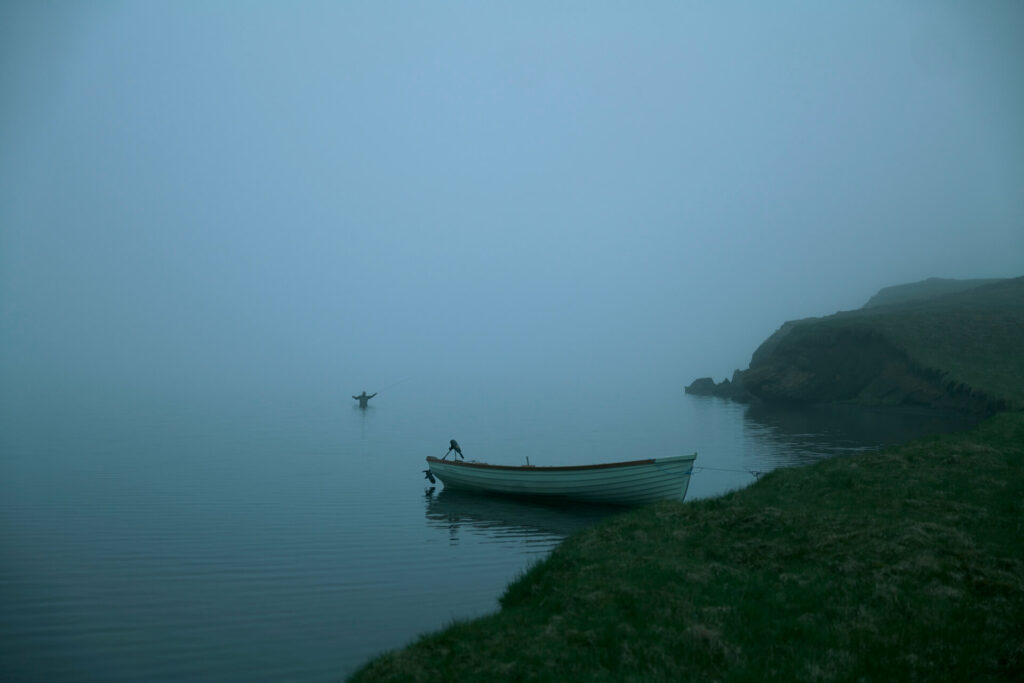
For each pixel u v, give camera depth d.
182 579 18.11
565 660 9.62
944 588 10.53
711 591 11.66
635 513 17.89
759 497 17.69
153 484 32.12
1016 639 8.80
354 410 81.69
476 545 22.17
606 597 11.73
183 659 13.01
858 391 78.56
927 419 61.97
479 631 11.31
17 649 13.48
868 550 12.44
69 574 18.42
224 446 46.69
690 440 50.88
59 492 29.70
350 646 13.66
